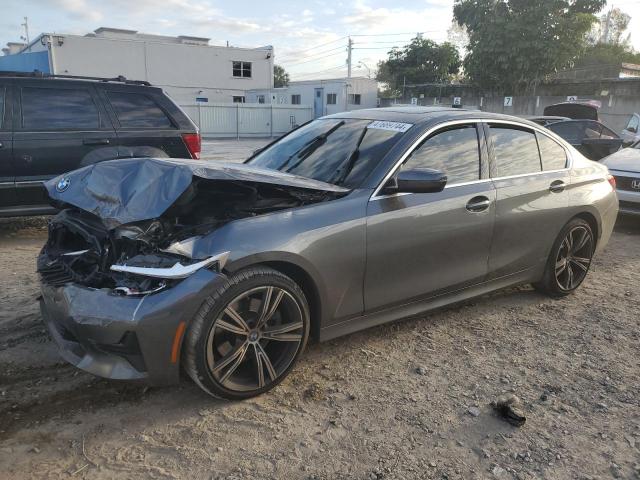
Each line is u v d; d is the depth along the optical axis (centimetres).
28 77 621
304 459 266
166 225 312
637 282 549
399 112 422
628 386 343
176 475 252
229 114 3428
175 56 3778
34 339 381
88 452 266
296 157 412
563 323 439
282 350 323
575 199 470
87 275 311
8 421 288
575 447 281
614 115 2289
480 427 296
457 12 2875
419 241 364
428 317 443
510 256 432
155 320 269
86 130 640
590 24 2592
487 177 411
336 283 331
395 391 329
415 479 254
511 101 2609
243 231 298
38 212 630
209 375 290
